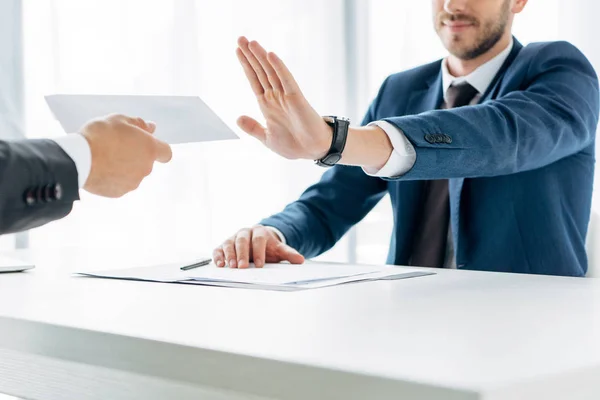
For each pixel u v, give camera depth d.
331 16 3.01
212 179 2.83
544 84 1.39
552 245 1.38
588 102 1.42
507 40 1.50
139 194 2.72
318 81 3.01
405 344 0.51
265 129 1.02
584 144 1.41
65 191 0.63
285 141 1.01
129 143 0.69
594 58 2.61
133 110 0.91
